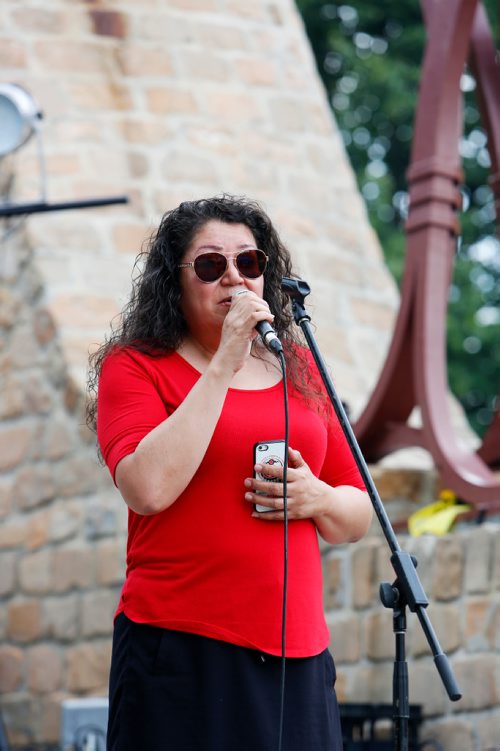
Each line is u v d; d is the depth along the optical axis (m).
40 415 13.90
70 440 13.44
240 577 5.18
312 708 5.18
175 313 5.59
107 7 15.85
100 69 15.53
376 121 29.16
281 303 5.96
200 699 5.06
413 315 11.45
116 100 15.41
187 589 5.18
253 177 15.48
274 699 5.11
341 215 15.92
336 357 14.46
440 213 11.37
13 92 11.46
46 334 13.91
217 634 5.11
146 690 5.11
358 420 11.85
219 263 5.49
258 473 5.24
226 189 15.26
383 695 10.05
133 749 5.10
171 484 5.09
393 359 11.52
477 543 9.74
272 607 5.18
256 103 15.97
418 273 11.37
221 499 5.23
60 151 14.85
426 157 11.39
